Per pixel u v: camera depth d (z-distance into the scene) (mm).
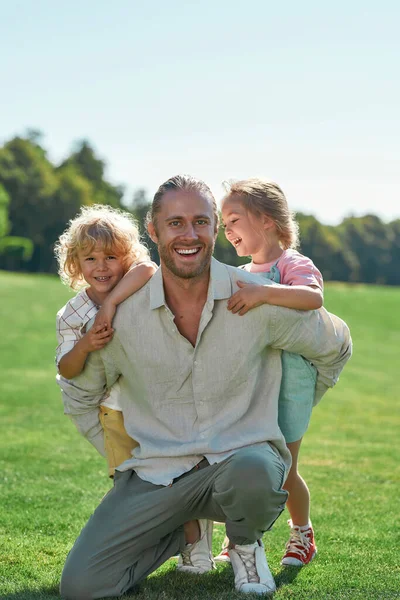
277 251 4121
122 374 3471
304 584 3324
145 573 3291
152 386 3352
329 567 3613
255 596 3113
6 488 5379
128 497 3279
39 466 6344
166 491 3221
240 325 3287
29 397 11523
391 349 22703
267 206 4078
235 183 4227
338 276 98875
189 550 3541
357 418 11047
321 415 11250
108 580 3146
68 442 7781
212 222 3268
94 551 3150
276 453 3305
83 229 3898
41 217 77562
